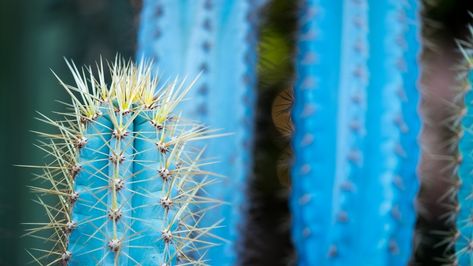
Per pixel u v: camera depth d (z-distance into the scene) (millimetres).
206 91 1305
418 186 1288
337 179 1271
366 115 1285
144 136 1062
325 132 1283
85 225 1038
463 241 1242
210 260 1245
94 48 1423
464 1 1642
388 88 1291
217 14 1341
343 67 1302
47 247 1318
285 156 1524
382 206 1258
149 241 1041
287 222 1403
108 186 1038
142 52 1340
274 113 1574
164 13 1339
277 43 1601
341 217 1258
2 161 1347
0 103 1358
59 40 1402
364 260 1255
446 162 1508
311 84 1296
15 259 1321
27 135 1359
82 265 1034
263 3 1408
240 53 1325
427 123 1386
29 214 1329
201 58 1317
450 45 1637
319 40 1312
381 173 1266
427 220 1507
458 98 1294
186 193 1086
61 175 1310
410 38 1329
